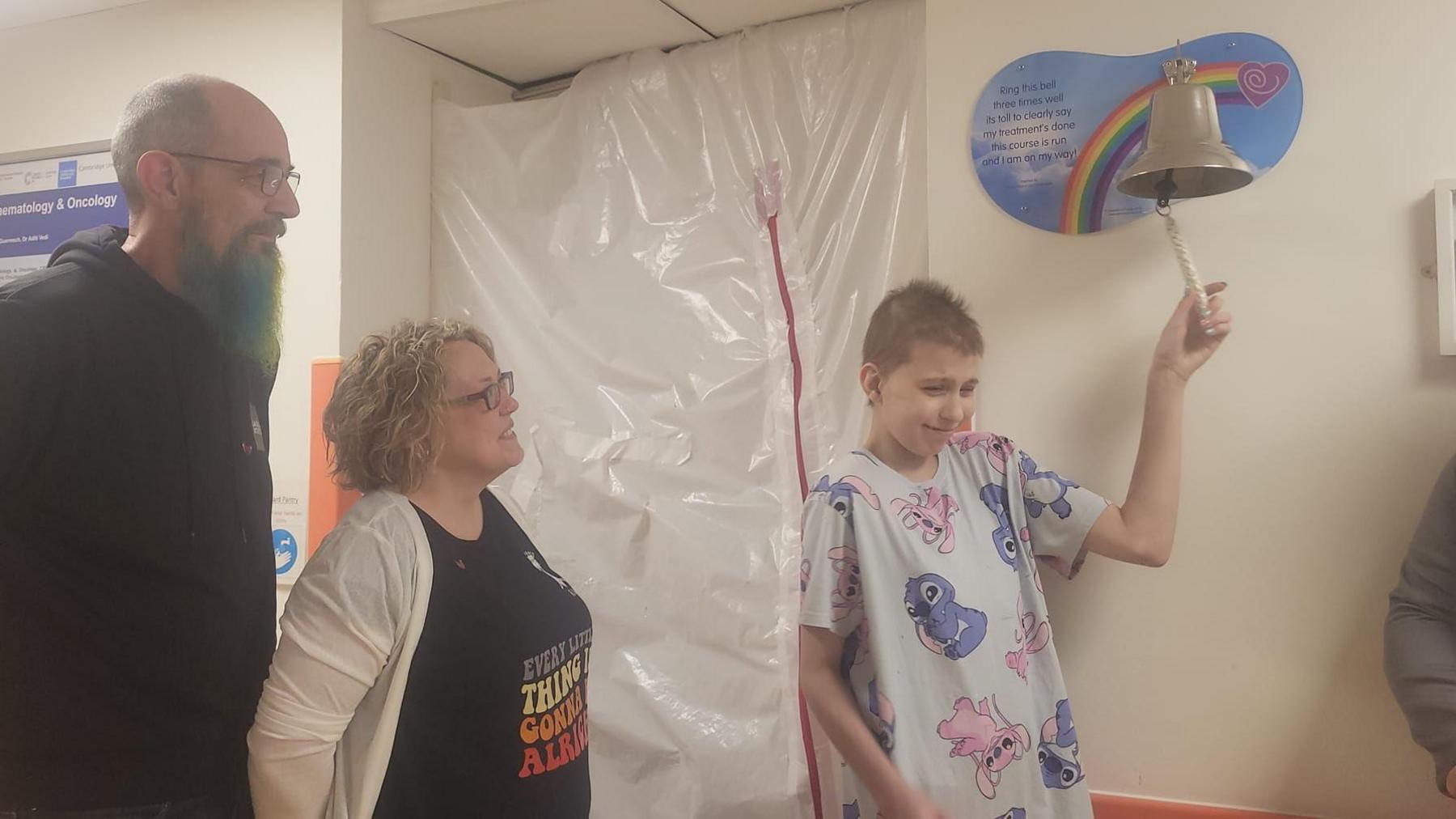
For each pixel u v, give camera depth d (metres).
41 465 1.00
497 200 1.93
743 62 1.75
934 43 1.46
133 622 1.04
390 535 1.02
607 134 1.87
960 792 1.13
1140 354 1.34
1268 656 1.29
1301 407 1.28
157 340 1.08
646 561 1.75
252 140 1.17
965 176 1.43
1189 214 1.33
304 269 1.80
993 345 1.42
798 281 1.67
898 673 1.15
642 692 1.71
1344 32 1.26
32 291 1.01
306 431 1.79
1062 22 1.38
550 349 1.86
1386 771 1.24
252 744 1.00
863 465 1.24
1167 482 1.23
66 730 1.01
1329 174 1.27
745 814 1.61
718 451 1.71
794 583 1.62
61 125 2.02
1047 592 1.38
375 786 1.00
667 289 1.78
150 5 1.95
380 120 1.85
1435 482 1.21
